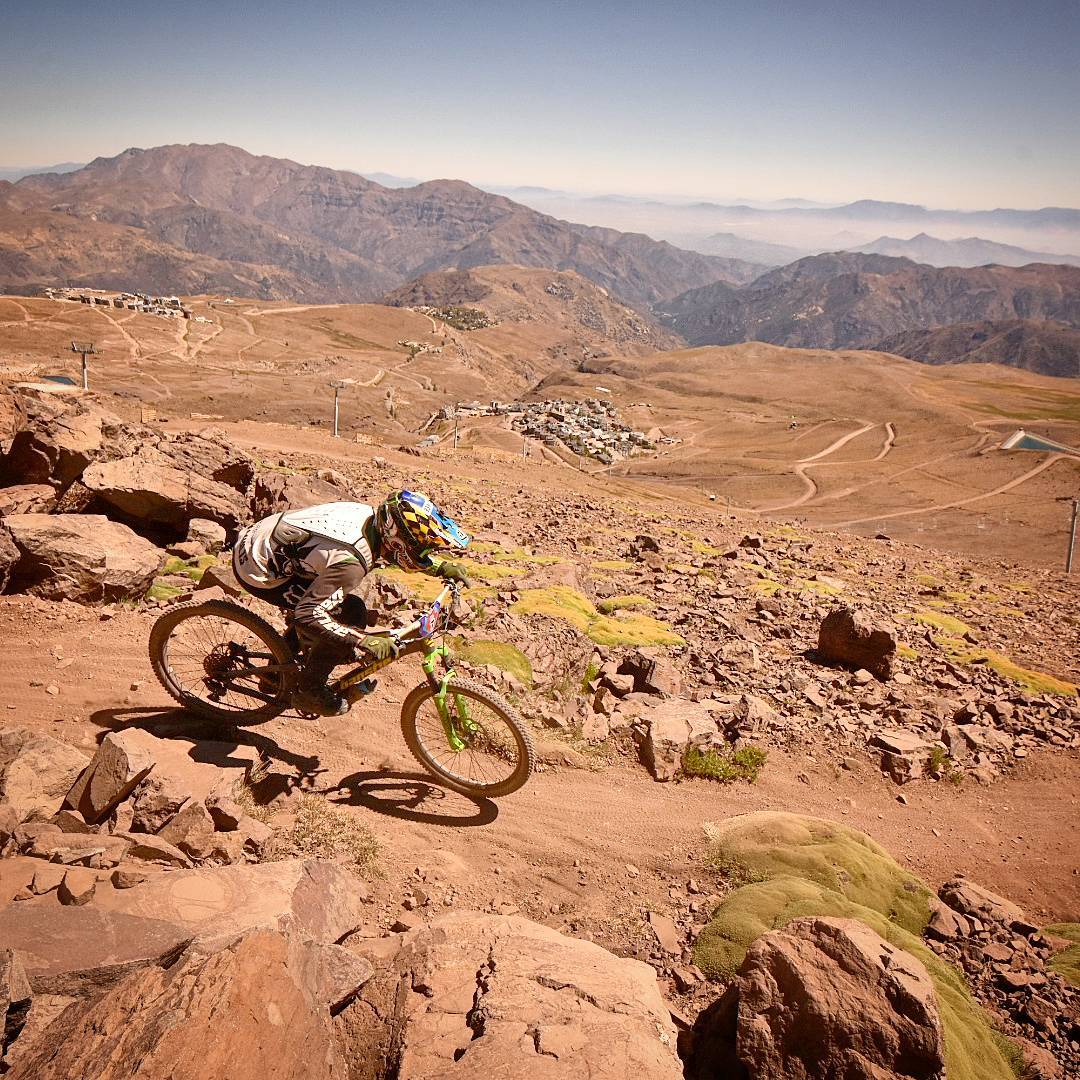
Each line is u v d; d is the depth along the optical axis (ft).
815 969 12.09
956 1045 13.37
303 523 17.01
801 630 45.55
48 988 9.97
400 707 24.16
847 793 26.30
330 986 10.82
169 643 20.36
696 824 21.44
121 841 14.23
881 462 608.19
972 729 32.42
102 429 37.63
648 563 58.03
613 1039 10.01
